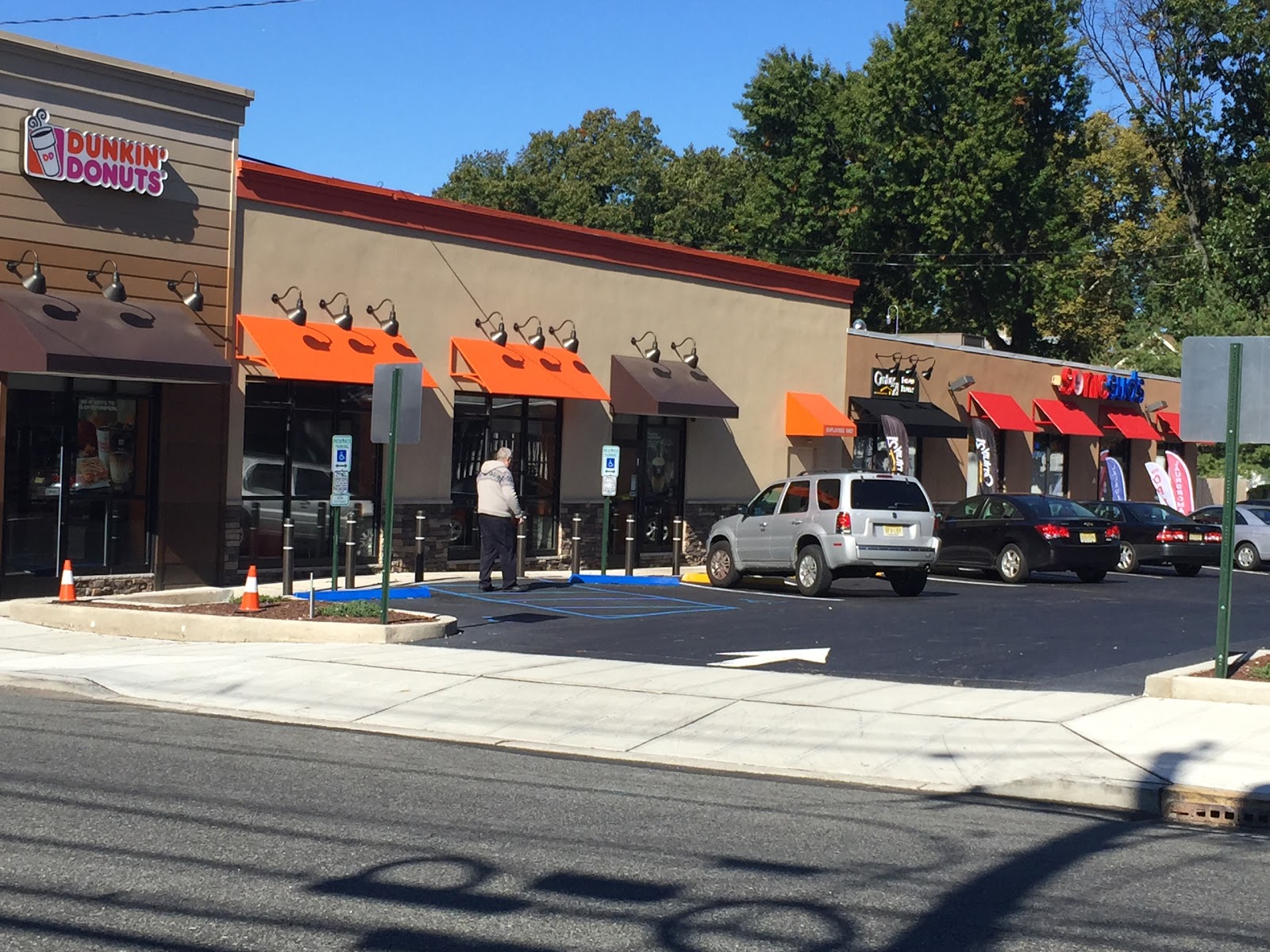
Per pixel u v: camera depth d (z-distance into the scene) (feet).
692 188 192.85
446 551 72.95
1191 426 38.83
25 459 56.95
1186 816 27.86
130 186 59.11
